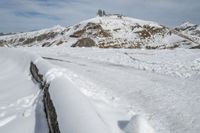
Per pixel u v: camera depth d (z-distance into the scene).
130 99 9.23
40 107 8.17
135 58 22.69
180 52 27.05
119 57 23.58
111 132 5.67
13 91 11.47
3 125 7.35
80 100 6.51
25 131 6.64
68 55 26.08
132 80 12.84
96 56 24.58
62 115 5.87
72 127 5.11
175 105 8.38
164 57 23.36
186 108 8.05
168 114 7.54
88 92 9.50
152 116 7.41
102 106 7.97
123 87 11.14
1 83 13.96
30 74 14.36
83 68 16.89
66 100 6.66
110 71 15.88
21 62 19.00
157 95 9.67
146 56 24.28
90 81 12.12
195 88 10.88
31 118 7.42
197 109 7.92
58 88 7.98
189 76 14.28
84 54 26.47
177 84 11.83
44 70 11.73
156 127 6.62
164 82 12.35
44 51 30.11
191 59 21.19
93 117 5.41
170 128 6.54
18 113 8.12
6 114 8.23
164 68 17.19
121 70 16.50
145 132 5.65
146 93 10.02
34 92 10.31
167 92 10.13
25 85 12.13
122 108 8.14
